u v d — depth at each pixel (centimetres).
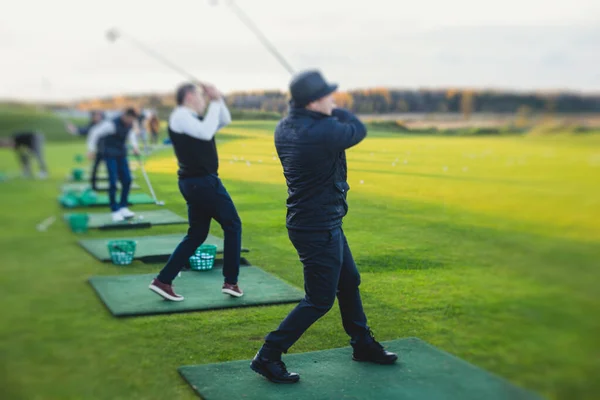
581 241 527
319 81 321
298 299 479
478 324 411
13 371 352
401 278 524
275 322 432
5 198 1150
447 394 308
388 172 734
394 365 346
